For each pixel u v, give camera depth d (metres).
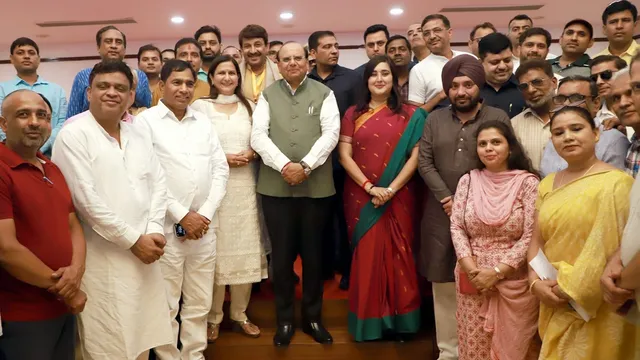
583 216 1.79
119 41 3.34
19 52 3.76
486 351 2.18
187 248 2.51
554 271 1.87
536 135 2.49
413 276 2.72
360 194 2.71
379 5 6.34
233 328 2.93
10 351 1.82
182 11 6.37
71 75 8.29
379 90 2.67
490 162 2.20
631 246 1.48
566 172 1.96
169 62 2.55
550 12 6.77
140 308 2.14
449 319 2.57
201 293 2.57
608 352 1.73
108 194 2.07
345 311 3.09
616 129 2.27
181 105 2.54
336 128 2.69
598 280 1.69
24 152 1.86
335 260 3.57
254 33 3.12
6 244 1.73
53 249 1.86
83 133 2.06
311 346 2.76
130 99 2.46
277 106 2.73
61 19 6.56
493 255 2.12
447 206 2.40
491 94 2.85
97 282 2.09
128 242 2.04
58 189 1.93
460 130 2.46
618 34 3.38
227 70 2.82
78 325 2.13
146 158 2.24
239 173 2.79
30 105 1.82
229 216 2.75
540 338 2.02
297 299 3.22
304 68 2.72
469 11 6.70
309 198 2.71
